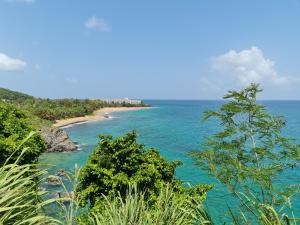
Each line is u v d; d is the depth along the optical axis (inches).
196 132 3432.6
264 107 397.1
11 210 160.1
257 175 352.8
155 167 695.1
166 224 272.4
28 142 898.7
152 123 4542.3
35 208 173.6
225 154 398.3
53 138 2269.9
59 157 2009.1
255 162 394.0
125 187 658.2
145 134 3265.3
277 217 218.1
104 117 5487.2
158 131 3540.8
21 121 1029.2
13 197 168.1
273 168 377.1
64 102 5851.4
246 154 395.9
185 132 3442.4
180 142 2687.0
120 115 6245.1
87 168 663.8
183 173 1544.0
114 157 674.2
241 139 401.1
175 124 4416.8
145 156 716.7
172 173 720.3
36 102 5462.6
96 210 511.5
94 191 649.6
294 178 1248.2
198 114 6855.3
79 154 2135.8
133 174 665.6
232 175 379.2
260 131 393.7
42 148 1019.9
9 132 951.6
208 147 426.3
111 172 653.3
